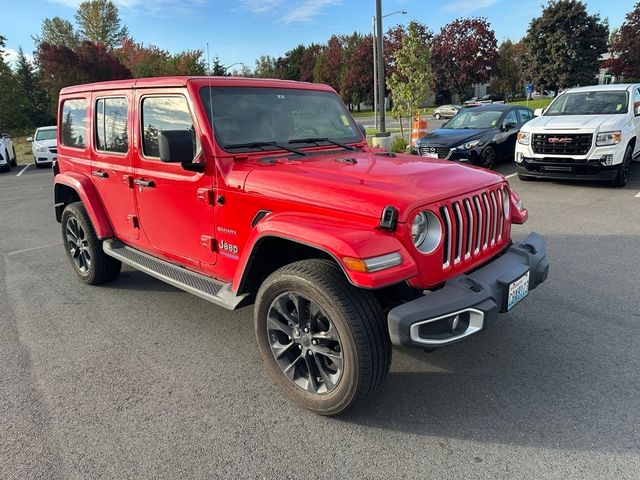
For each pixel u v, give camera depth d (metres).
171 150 3.03
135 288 5.05
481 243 3.10
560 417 2.79
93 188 4.64
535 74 41.19
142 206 4.04
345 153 3.81
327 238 2.52
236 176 3.19
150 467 2.51
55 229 7.88
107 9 55.28
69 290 5.04
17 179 14.77
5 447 2.68
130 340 3.91
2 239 7.29
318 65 55.94
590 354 3.44
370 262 2.40
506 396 3.02
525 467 2.43
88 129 4.57
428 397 3.04
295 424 2.83
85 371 3.46
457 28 42.75
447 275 2.84
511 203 3.54
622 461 2.43
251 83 3.72
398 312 2.48
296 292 2.74
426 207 2.67
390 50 34.50
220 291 3.32
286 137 3.74
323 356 2.86
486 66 43.72
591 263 5.20
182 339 3.91
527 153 9.23
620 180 8.85
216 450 2.63
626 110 9.05
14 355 3.70
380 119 14.48
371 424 2.81
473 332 2.65
